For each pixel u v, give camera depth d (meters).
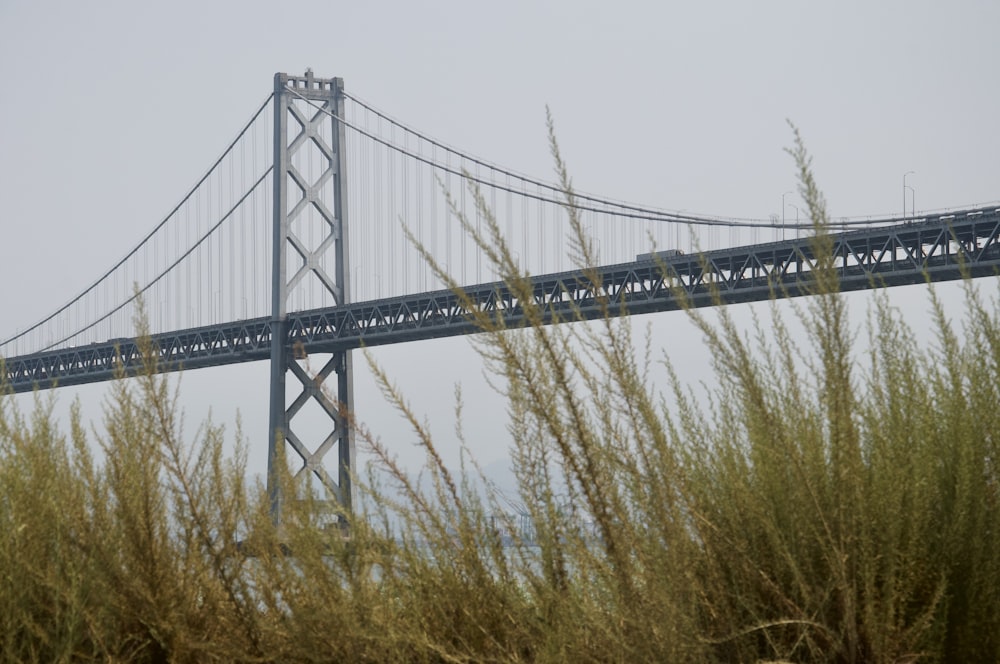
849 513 7.97
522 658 8.73
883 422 8.82
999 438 8.45
